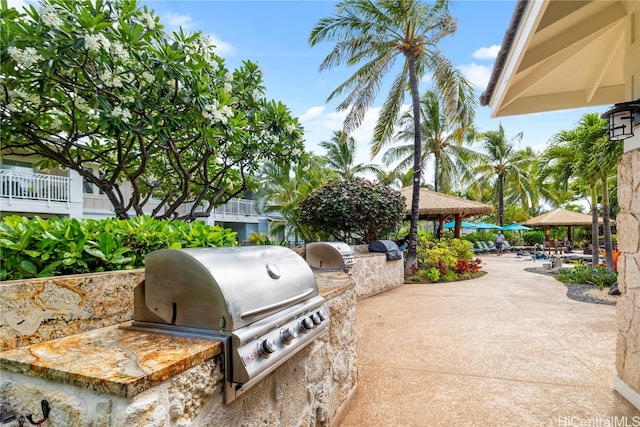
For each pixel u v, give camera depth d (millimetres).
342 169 20469
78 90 3271
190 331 1360
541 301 6098
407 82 11375
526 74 2955
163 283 1434
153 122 3271
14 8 2902
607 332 4199
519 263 14477
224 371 1285
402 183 20047
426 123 17312
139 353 1173
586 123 9203
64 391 1065
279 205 13406
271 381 1608
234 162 4766
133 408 952
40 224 1949
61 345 1276
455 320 4875
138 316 1491
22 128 3430
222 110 3527
